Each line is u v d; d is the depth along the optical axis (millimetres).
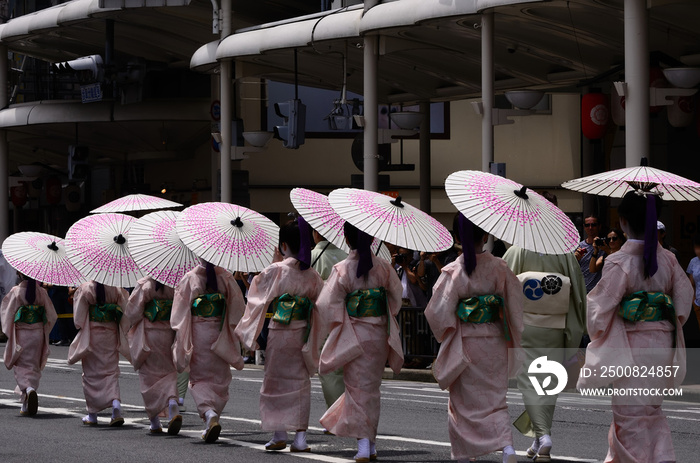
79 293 27016
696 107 42281
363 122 48875
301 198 22359
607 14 42031
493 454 21656
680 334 17078
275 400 22297
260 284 22703
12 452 22125
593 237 32594
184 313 24125
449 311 19000
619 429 17000
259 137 56344
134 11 61062
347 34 48094
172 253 25047
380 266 21234
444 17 42844
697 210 47594
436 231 20766
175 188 80938
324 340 22672
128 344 27312
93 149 80188
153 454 21812
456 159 79562
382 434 24703
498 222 18172
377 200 20938
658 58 42031
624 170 18641
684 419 27000
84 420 26828
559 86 58531
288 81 62938
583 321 21109
